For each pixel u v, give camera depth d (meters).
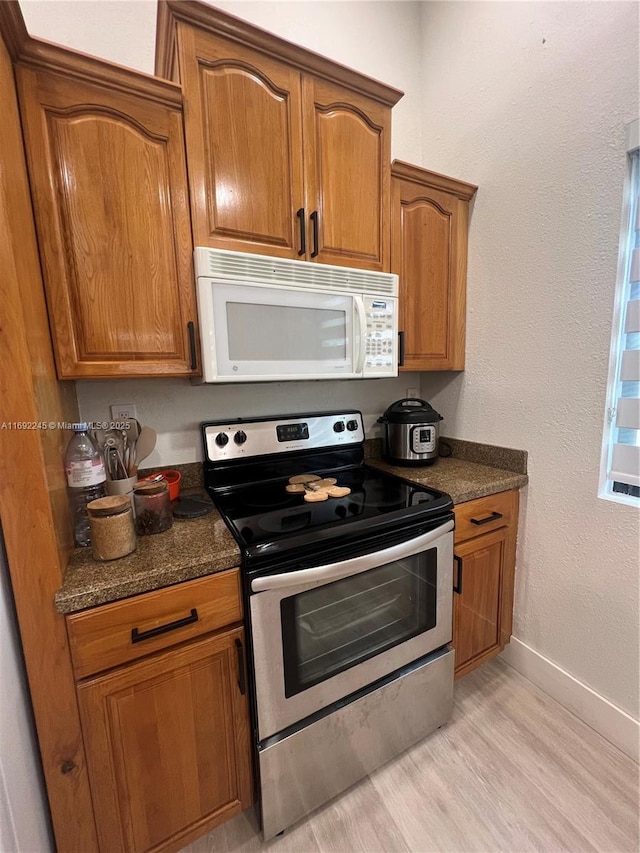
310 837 1.12
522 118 1.46
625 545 1.29
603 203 1.25
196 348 1.17
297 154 1.23
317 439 1.67
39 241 0.93
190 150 1.08
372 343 1.43
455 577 1.45
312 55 1.19
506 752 1.35
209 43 1.07
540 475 1.53
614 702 1.36
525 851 1.07
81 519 1.02
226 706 1.04
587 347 1.34
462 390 1.83
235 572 1.00
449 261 1.67
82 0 1.25
